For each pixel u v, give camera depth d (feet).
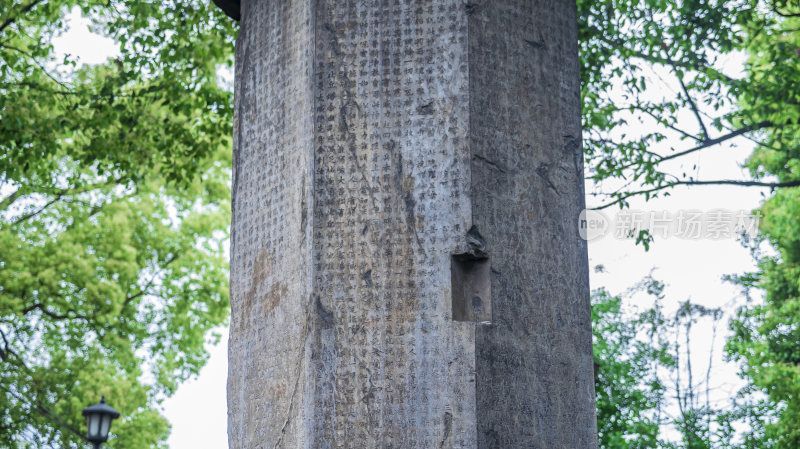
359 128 15.33
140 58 33.42
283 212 15.94
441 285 14.52
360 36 15.67
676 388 44.11
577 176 16.37
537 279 15.30
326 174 15.28
